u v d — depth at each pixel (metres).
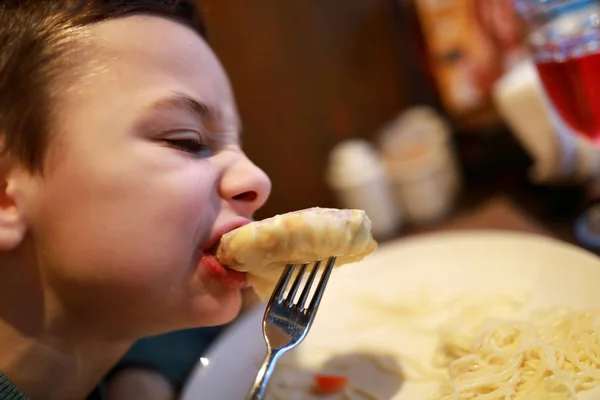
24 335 0.53
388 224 1.07
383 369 0.59
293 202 1.16
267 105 1.09
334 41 1.13
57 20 0.50
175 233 0.48
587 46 0.66
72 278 0.49
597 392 0.47
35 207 0.48
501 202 1.04
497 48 1.04
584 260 0.63
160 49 0.51
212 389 0.62
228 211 0.53
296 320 0.49
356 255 0.53
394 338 0.64
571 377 0.48
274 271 0.52
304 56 1.11
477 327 0.60
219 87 0.55
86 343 0.56
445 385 0.54
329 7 1.11
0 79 0.49
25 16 0.50
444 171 1.09
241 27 1.03
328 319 0.70
